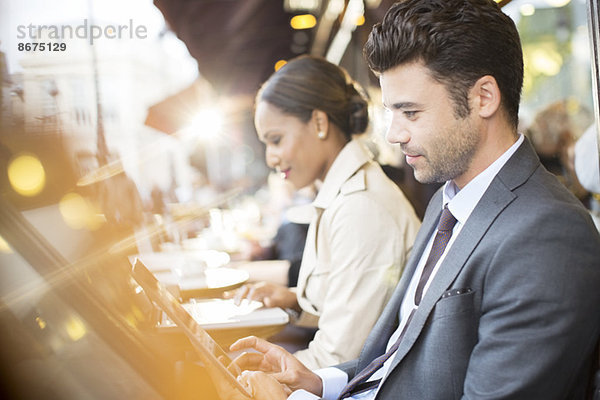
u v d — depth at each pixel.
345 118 1.78
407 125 1.02
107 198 1.41
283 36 9.52
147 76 6.50
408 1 1.01
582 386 0.97
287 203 4.50
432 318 1.02
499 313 0.93
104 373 0.76
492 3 1.01
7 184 0.85
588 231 0.92
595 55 1.04
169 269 2.14
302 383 1.26
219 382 1.07
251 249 3.48
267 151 1.81
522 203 0.97
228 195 8.07
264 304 1.84
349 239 1.53
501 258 0.94
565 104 2.58
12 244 0.72
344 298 1.50
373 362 1.19
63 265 0.76
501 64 1.00
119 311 0.92
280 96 1.73
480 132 1.02
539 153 2.68
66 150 0.98
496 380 0.91
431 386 0.99
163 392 0.84
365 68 5.27
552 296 0.89
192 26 7.17
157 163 6.39
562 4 2.54
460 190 1.09
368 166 1.68
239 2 6.71
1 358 0.71
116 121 3.05
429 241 1.29
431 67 0.98
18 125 0.93
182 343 1.23
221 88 11.34
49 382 0.73
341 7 5.95
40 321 0.73
